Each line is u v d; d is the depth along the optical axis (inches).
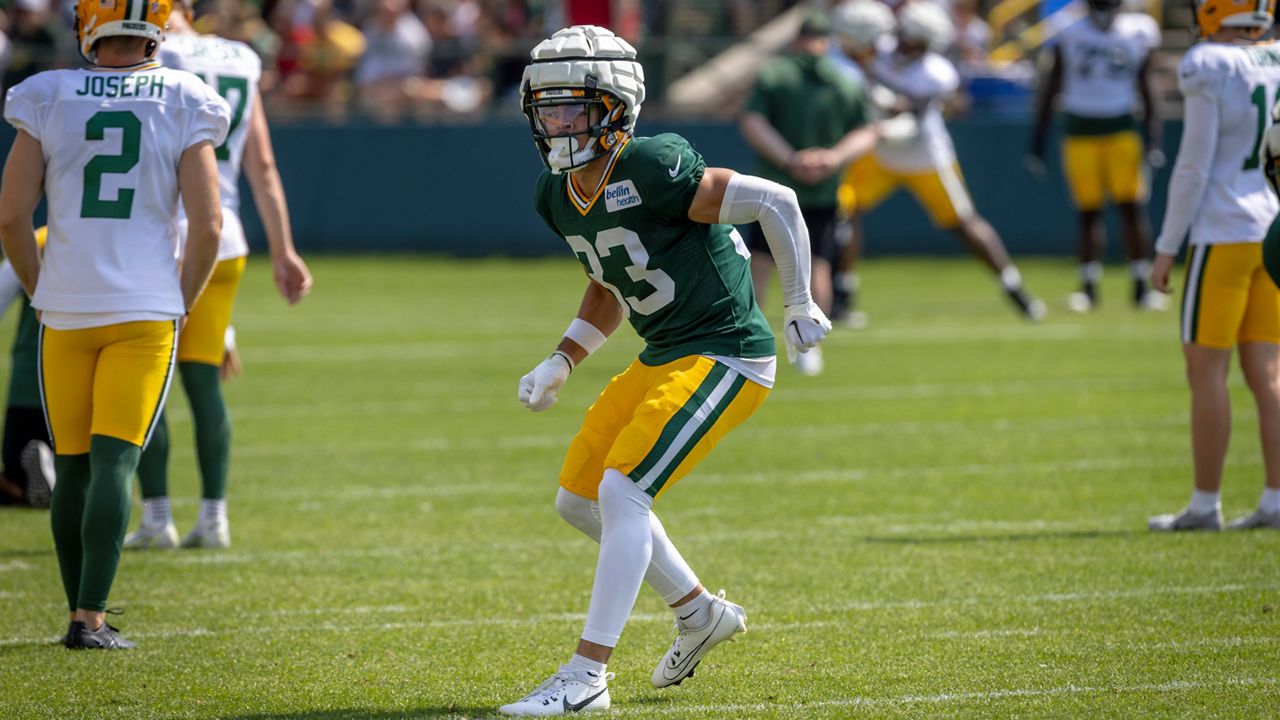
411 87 2792.8
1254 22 853.8
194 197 687.7
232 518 969.5
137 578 823.7
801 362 1514.5
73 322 677.3
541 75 576.4
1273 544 852.0
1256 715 573.6
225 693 625.3
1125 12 2054.6
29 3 2743.6
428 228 2748.5
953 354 1617.9
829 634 704.4
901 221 2657.5
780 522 940.0
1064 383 1429.6
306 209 2792.8
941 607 745.0
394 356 1664.6
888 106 1769.2
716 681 635.5
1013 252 2573.8
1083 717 573.9
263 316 2017.7
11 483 1010.7
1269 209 855.7
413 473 1102.4
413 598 781.9
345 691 627.5
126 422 682.2
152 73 687.7
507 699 616.1
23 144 676.7
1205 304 864.9
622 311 650.2
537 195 614.2
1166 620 711.7
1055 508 961.5
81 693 624.7
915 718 577.0
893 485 1038.4
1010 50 2736.2
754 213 583.2
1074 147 1934.1
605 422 612.1
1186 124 851.4
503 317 1972.2
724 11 2994.6
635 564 582.2
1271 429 881.5
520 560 860.6
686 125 2578.7
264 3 2933.1
